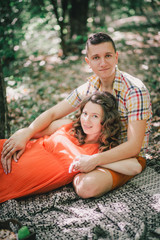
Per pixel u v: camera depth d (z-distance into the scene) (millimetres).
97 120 2199
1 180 2178
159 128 3250
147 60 5250
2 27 4723
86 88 2559
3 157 2209
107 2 8734
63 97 4242
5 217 1953
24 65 5203
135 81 2277
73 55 5961
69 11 6129
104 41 2178
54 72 5152
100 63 2229
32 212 2018
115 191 2182
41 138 2406
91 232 1760
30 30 5520
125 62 5238
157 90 4078
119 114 2266
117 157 2092
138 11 8656
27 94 4297
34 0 5410
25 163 2156
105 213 1907
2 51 4785
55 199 2104
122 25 8031
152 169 2445
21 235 1665
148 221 1818
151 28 7391
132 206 1982
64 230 1801
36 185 2150
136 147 2139
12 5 4770
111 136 2281
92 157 2049
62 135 2285
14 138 2260
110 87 2414
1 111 2795
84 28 6254
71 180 2199
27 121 3682
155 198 2059
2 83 2762
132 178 2338
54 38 6742
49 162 2166
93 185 2014
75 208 2014
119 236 1692
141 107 2170
